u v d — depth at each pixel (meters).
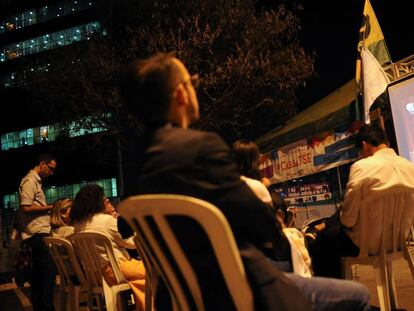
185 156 1.48
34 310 5.31
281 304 1.42
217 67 12.88
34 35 33.09
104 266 3.62
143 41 13.58
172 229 1.49
